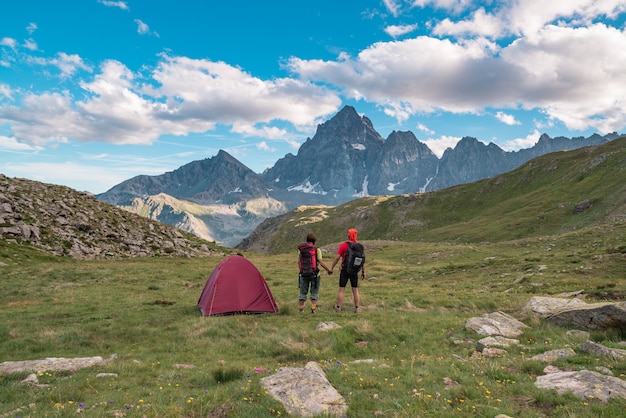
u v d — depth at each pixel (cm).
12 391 830
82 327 1606
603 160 15388
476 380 767
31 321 1758
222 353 1235
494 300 1930
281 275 3994
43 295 2531
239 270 1941
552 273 2812
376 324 1428
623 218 8838
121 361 1118
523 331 1265
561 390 671
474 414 601
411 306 1858
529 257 3731
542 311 1473
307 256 1762
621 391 636
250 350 1258
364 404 662
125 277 3416
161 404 695
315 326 1478
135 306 2111
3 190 5425
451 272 3791
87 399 778
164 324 1709
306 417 627
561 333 1189
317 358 1097
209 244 7106
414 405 647
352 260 1708
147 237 5972
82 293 2602
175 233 6775
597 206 10775
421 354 1084
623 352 870
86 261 4419
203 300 1978
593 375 709
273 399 695
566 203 12344
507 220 12925
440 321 1462
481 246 6328
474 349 1089
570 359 860
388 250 7638
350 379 809
